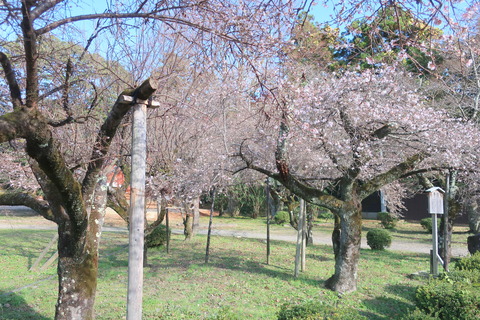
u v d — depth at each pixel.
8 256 11.51
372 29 3.39
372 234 14.05
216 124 8.75
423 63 10.29
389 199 16.75
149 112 7.62
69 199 3.91
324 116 7.67
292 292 7.54
